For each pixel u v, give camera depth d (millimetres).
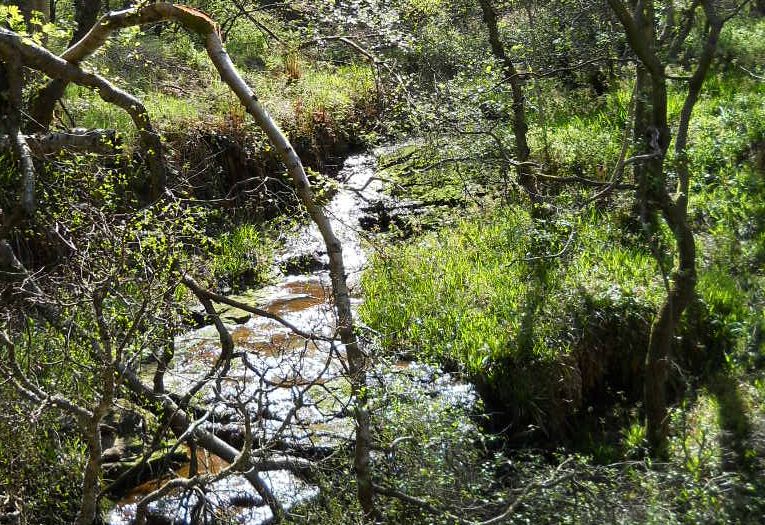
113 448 7324
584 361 9375
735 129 13227
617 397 9445
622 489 6930
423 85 8602
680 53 14859
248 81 16109
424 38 10930
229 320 10625
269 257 12391
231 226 12773
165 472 7336
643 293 9875
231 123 13844
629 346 9531
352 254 12734
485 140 9414
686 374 9273
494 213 12391
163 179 7680
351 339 6414
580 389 9070
